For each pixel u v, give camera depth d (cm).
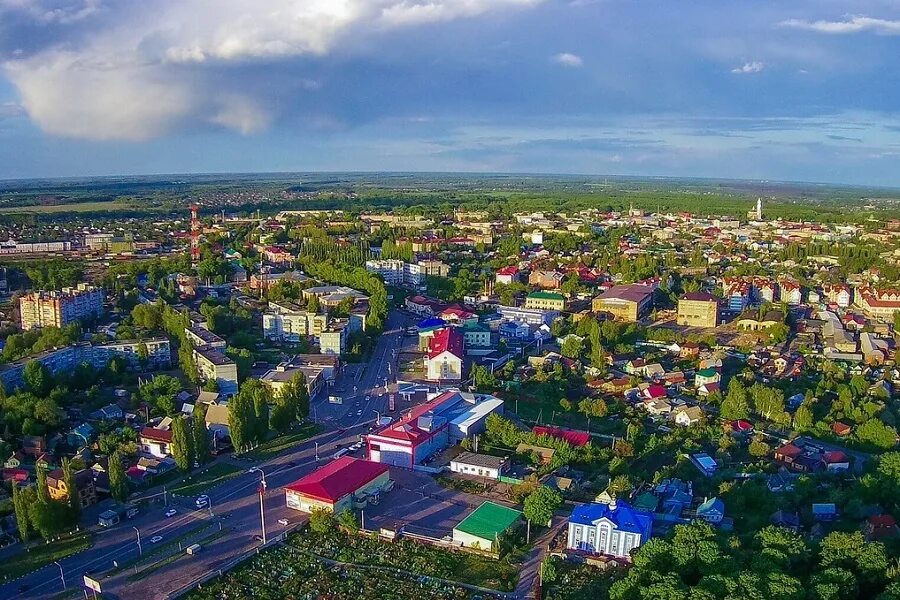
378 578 19625
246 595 18912
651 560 18700
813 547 19038
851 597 17200
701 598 16338
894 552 19275
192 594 18950
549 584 19062
